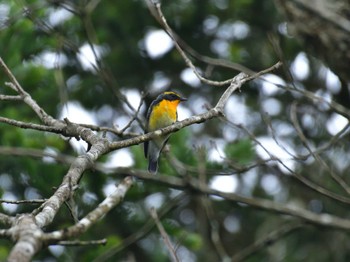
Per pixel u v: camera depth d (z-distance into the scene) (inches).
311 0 302.4
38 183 433.7
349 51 298.7
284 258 602.2
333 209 618.2
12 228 171.8
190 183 444.8
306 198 631.2
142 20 677.9
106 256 421.1
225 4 686.5
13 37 484.1
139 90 697.0
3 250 380.8
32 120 459.2
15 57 473.7
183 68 710.5
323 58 313.1
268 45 649.6
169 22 674.2
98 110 651.5
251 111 683.4
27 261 154.3
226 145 461.1
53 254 438.0
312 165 615.2
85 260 420.5
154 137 283.1
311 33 307.1
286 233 499.8
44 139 436.1
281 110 677.3
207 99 701.9
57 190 214.5
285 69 377.1
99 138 280.5
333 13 301.1
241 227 657.0
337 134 422.0
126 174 401.4
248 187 644.1
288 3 309.6
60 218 422.3
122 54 694.5
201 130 658.2
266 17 680.4
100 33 638.5
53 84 488.1
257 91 691.4
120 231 485.4
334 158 615.8
